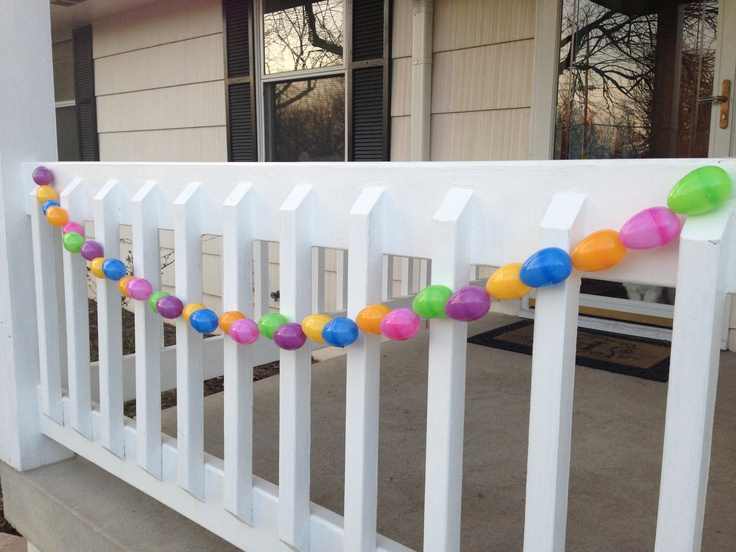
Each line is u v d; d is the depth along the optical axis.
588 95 3.41
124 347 3.64
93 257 1.57
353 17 4.09
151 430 1.55
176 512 1.72
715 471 1.81
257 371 3.39
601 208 0.84
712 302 0.72
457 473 1.01
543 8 3.33
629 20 3.30
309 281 1.19
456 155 3.79
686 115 3.22
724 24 2.94
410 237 1.03
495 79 3.57
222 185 1.33
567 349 0.86
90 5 5.26
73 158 6.50
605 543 1.46
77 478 1.93
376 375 1.10
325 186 1.15
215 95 5.03
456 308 0.87
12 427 1.96
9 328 1.91
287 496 1.24
